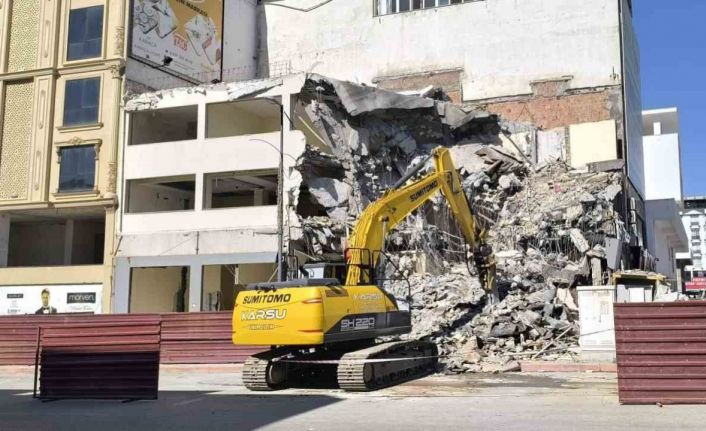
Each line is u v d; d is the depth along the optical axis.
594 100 41.59
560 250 32.44
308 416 11.05
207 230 34.91
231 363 21.25
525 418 10.27
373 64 47.53
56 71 38.53
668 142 65.06
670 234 62.03
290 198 33.72
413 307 26.05
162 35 40.34
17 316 21.47
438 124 39.81
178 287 39.38
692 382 11.23
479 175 37.22
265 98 35.66
